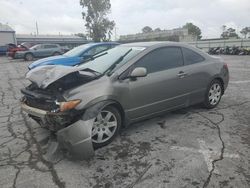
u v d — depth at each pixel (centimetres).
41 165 342
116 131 397
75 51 977
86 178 311
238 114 525
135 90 408
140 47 457
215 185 291
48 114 345
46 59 898
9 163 349
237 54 2645
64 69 377
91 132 346
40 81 367
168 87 454
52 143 383
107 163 343
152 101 436
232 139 407
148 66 434
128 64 413
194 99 512
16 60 2466
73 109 339
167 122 483
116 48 499
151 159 351
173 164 337
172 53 477
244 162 338
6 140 420
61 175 318
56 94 356
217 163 336
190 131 441
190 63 502
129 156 360
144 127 461
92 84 371
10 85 967
